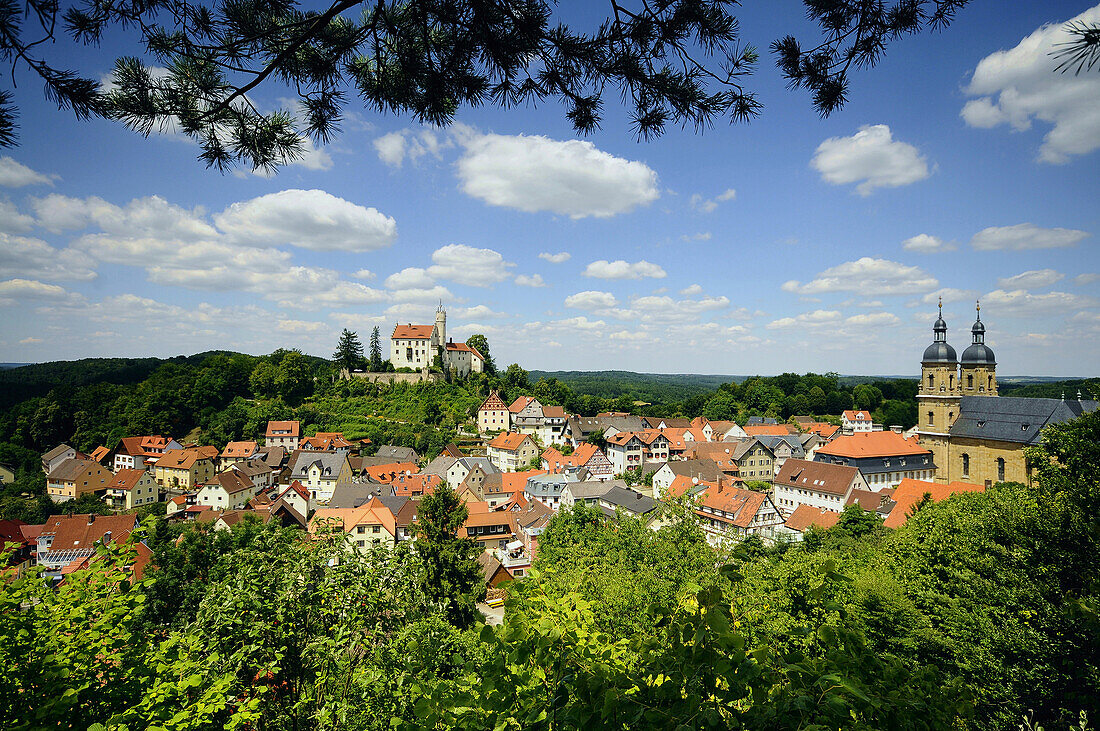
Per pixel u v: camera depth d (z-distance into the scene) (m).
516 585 5.13
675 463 84.75
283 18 5.41
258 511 59.16
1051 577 16.97
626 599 22.78
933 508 28.81
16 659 5.68
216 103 5.64
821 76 6.23
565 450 114.94
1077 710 14.53
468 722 4.36
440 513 32.03
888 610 18.73
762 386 161.62
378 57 6.25
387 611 10.95
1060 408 52.06
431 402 122.44
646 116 6.47
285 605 10.16
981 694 15.68
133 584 7.24
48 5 4.43
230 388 125.94
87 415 109.75
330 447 101.12
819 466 69.88
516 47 5.79
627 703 3.73
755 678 3.83
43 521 73.62
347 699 9.14
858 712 3.84
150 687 6.20
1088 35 2.95
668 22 5.72
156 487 87.94
